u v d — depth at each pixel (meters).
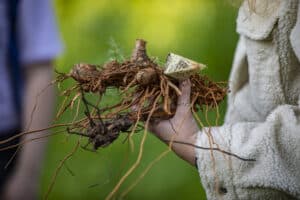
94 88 1.65
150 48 3.87
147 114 1.65
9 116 2.40
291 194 1.65
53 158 3.93
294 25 1.74
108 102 1.73
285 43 1.75
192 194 3.72
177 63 1.62
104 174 3.89
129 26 4.02
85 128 1.64
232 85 1.99
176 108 1.67
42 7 2.46
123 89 1.66
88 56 4.04
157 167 3.74
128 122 1.62
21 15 2.42
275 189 1.65
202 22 3.87
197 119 1.66
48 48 2.45
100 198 3.87
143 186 3.75
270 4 1.76
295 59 1.76
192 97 1.68
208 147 1.66
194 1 3.93
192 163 1.69
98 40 4.07
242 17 1.82
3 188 2.45
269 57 1.78
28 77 2.46
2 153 2.40
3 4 2.37
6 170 2.42
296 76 1.78
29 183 2.46
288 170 1.64
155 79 1.64
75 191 3.91
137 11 4.01
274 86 1.78
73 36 4.08
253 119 1.89
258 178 1.64
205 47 3.79
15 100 2.41
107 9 4.08
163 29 3.91
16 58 2.41
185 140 1.67
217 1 3.87
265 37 1.76
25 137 2.44
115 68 1.66
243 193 1.66
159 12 3.97
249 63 1.82
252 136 1.67
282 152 1.65
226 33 3.81
